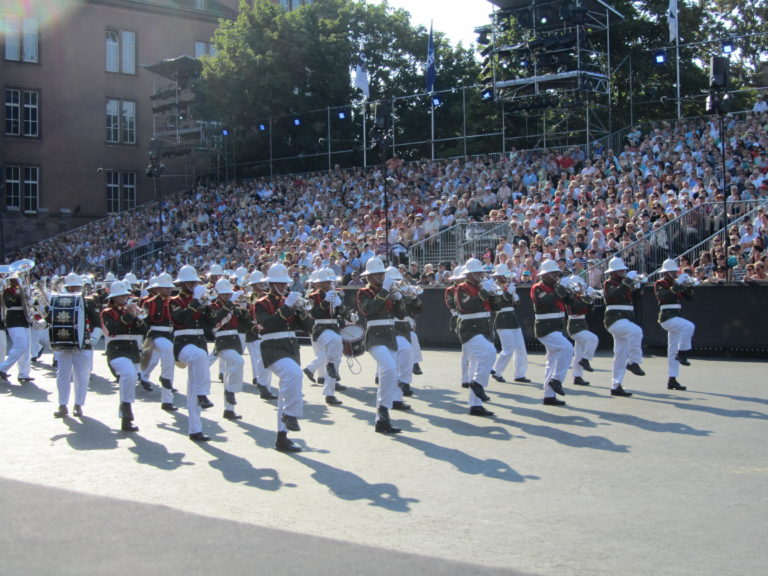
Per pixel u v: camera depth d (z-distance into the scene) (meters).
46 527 6.34
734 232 18.77
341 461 8.54
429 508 6.79
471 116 40.69
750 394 12.16
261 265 25.33
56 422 11.13
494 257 21.64
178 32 52.00
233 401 11.29
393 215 27.58
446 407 11.70
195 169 48.25
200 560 5.55
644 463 8.13
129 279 17.64
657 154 24.94
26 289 15.27
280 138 43.31
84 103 48.75
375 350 10.13
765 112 24.38
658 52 29.03
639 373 12.44
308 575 5.25
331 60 42.31
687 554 5.61
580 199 23.33
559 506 6.79
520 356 14.10
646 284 18.16
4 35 46.22
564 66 29.42
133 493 7.39
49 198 47.56
